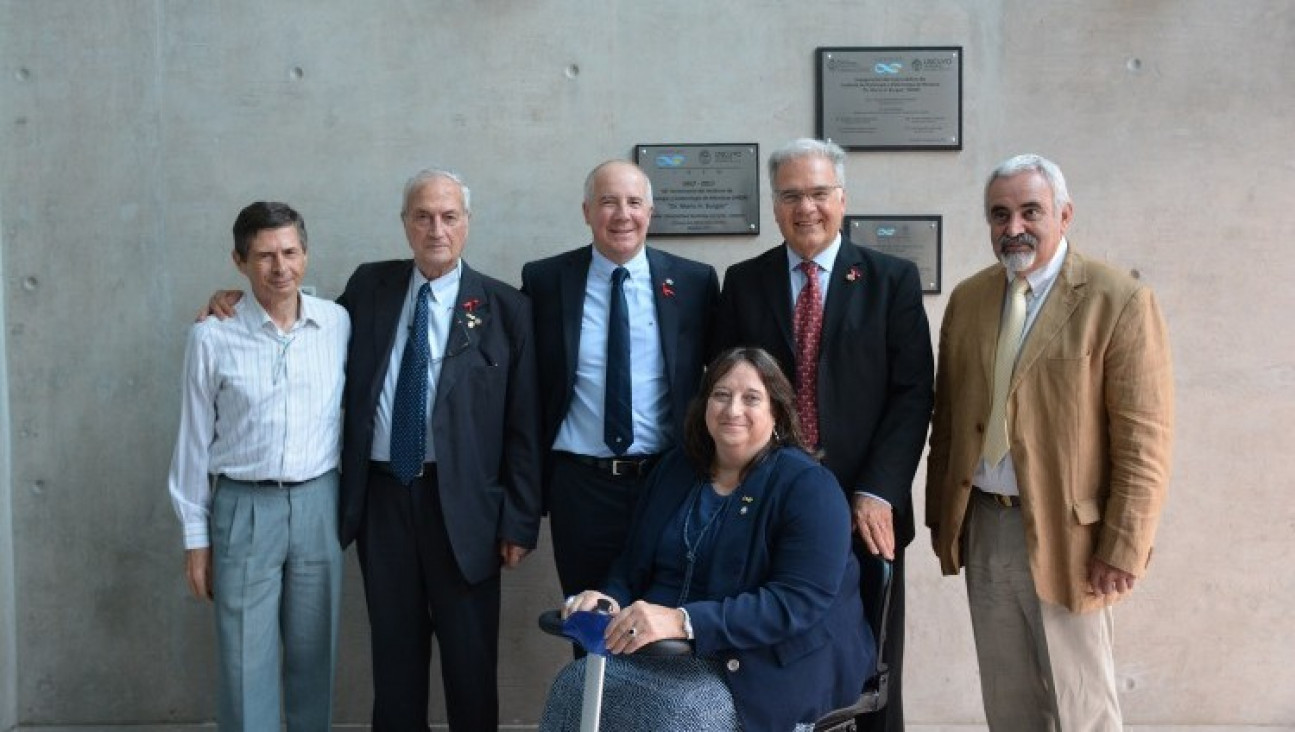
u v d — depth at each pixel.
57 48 3.14
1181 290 3.17
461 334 2.66
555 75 3.15
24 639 3.22
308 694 2.66
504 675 3.24
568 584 2.74
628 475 2.66
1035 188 2.31
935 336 3.18
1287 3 3.12
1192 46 3.14
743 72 3.15
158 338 3.19
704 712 1.99
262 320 2.57
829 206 2.53
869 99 3.14
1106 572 2.27
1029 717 2.44
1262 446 3.19
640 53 3.15
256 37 3.14
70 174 3.16
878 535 2.39
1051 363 2.31
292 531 2.58
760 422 2.23
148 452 3.21
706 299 2.81
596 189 2.66
